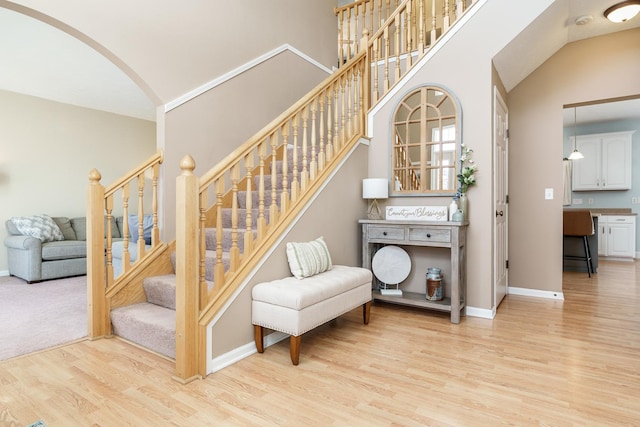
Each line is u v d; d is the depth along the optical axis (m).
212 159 3.43
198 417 1.64
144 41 2.90
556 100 3.87
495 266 3.33
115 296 2.68
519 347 2.47
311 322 2.25
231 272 2.30
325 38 5.05
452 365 2.19
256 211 3.22
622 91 3.58
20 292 4.05
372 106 3.77
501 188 3.70
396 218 3.43
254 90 3.88
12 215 5.10
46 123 5.43
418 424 1.59
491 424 1.59
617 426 1.58
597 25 3.45
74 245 4.97
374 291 3.52
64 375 2.03
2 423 1.57
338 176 3.30
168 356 2.27
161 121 3.06
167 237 3.06
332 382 1.97
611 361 2.24
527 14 2.99
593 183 6.98
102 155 6.10
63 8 2.44
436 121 3.42
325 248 2.84
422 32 3.48
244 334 2.32
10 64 4.13
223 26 3.56
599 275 5.20
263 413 1.67
